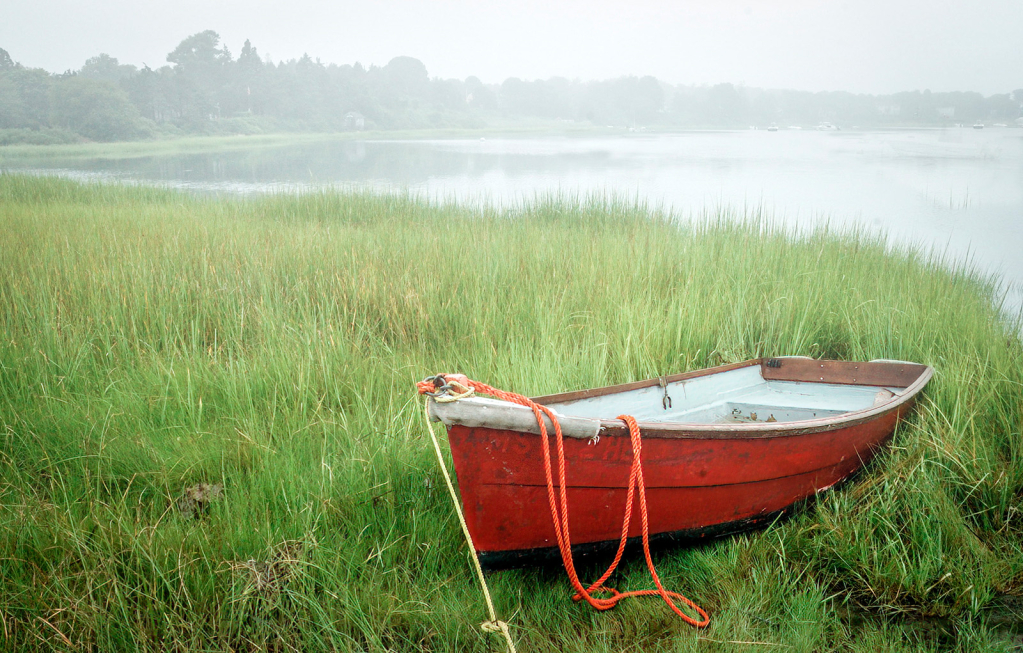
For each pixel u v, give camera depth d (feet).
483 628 11.53
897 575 13.24
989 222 60.95
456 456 11.18
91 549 12.30
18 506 12.91
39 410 16.88
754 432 13.41
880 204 72.28
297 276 26.99
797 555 14.25
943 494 14.79
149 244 31.71
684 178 105.81
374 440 15.53
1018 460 16.05
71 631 10.79
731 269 29.84
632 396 17.26
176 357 20.20
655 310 23.71
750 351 23.59
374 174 117.29
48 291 23.56
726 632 11.95
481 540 12.15
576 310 24.89
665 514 13.43
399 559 13.26
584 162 150.41
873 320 24.52
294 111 516.32
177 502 14.28
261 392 18.24
